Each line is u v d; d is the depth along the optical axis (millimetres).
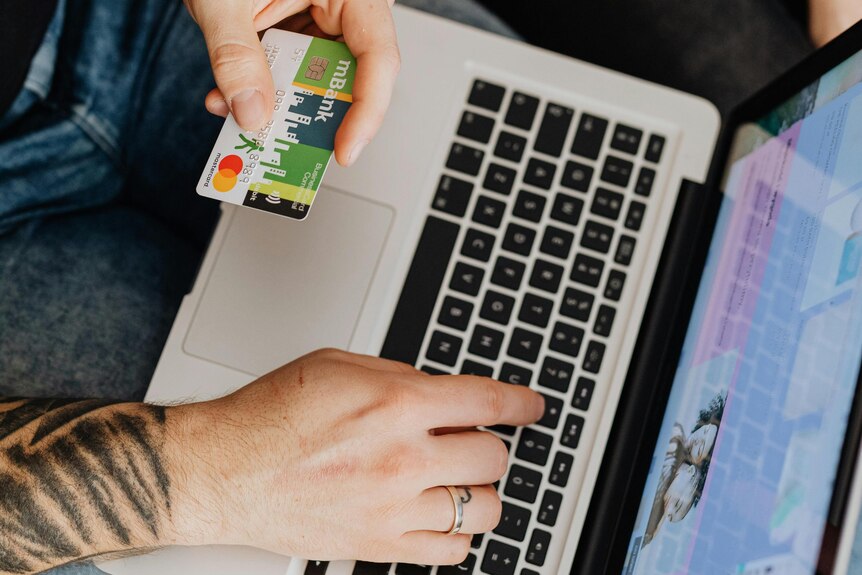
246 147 659
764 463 600
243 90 642
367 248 783
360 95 661
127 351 890
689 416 705
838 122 666
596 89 822
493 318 766
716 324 725
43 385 862
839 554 517
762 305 674
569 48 1080
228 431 694
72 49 951
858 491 519
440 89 819
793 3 1066
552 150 807
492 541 719
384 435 686
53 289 902
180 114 969
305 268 779
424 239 782
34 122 948
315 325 769
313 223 787
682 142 814
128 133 970
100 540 685
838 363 569
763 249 707
